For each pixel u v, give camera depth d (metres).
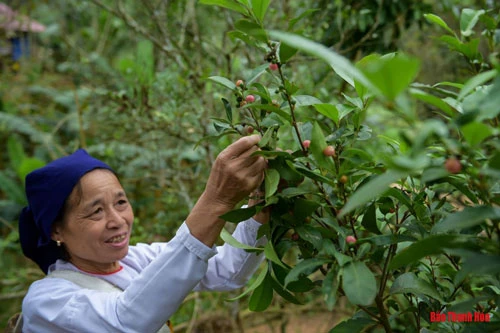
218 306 2.85
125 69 2.58
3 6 4.96
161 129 2.38
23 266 3.51
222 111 2.41
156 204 3.20
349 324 0.97
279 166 0.98
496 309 1.01
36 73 4.93
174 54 2.50
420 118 2.42
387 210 1.04
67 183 1.20
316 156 0.88
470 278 1.02
